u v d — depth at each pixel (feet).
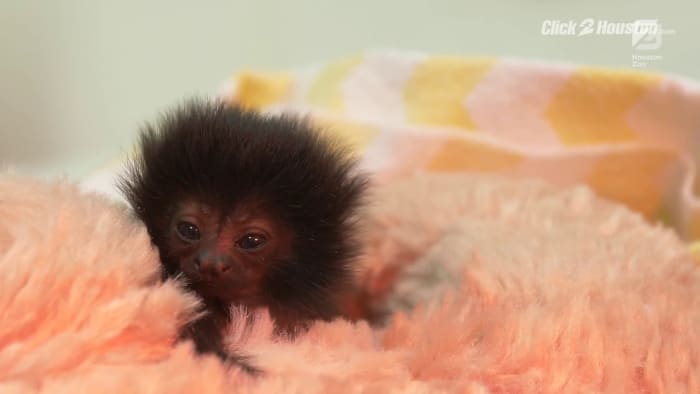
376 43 1.10
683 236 0.86
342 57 1.11
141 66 1.15
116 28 1.13
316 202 0.71
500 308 0.65
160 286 0.60
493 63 0.93
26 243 0.58
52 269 0.57
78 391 0.54
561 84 0.91
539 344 0.62
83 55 1.14
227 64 1.14
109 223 0.61
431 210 0.83
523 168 0.92
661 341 0.63
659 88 0.87
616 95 0.89
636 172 0.89
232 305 0.67
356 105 0.96
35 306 0.56
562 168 0.91
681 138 0.87
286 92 1.00
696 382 0.61
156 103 1.16
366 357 0.62
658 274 0.69
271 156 0.69
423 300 0.74
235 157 0.68
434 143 0.92
